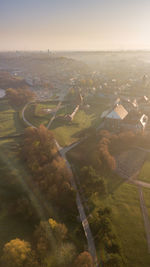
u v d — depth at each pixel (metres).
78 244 91.81
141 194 125.44
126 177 140.00
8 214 110.19
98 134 189.38
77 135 196.88
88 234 96.69
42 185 121.81
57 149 169.88
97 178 126.06
